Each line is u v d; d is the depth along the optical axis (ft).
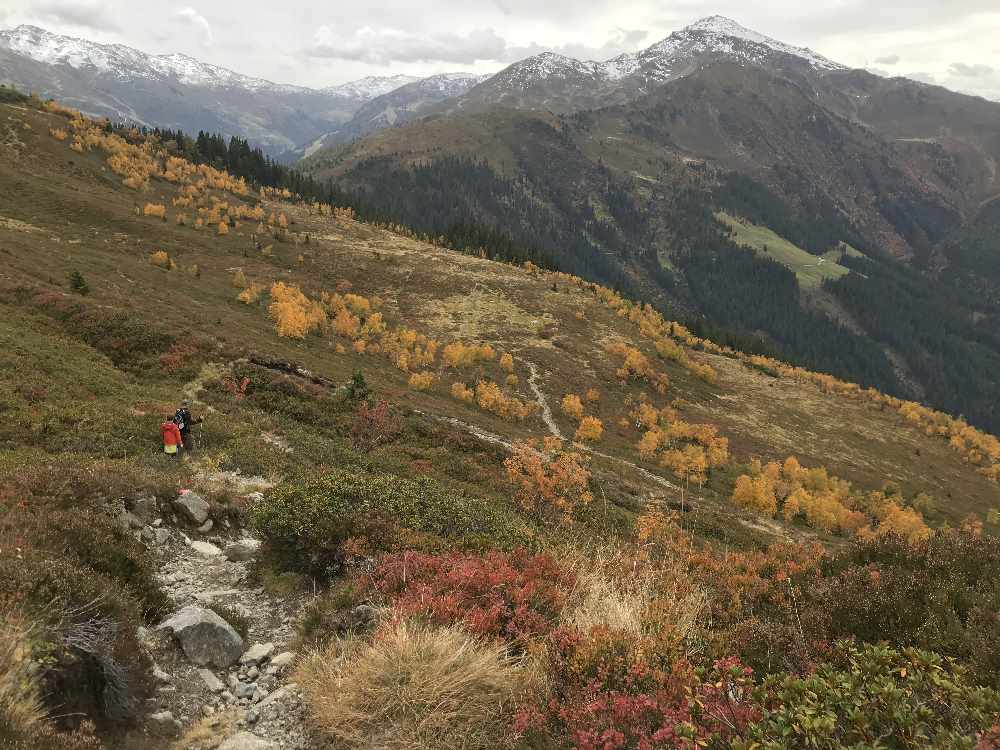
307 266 412.77
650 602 20.31
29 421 50.93
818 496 254.06
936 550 22.47
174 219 420.36
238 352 122.52
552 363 357.82
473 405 271.49
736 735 11.00
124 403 71.61
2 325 93.25
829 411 433.89
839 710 10.44
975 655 14.37
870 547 24.64
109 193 430.20
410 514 33.40
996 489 382.42
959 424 475.72
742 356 548.31
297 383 112.98
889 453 386.52
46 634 15.02
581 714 13.60
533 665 16.58
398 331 340.80
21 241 229.25
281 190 639.35
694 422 343.87
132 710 15.94
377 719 15.29
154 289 236.02
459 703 15.48
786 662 16.49
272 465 55.98
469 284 447.42
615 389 350.64
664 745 11.81
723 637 18.53
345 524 29.53
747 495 218.18
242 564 30.12
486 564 23.27
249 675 19.24
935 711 10.59
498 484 82.64
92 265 235.20
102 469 33.76
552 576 22.97
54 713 13.64
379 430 100.99
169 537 31.09
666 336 486.79
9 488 27.37
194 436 59.57
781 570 26.99
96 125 558.56
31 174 398.83
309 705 16.63
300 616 24.13
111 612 18.60
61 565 19.04
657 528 37.88
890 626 17.53
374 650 16.75
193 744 15.46
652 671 15.05
